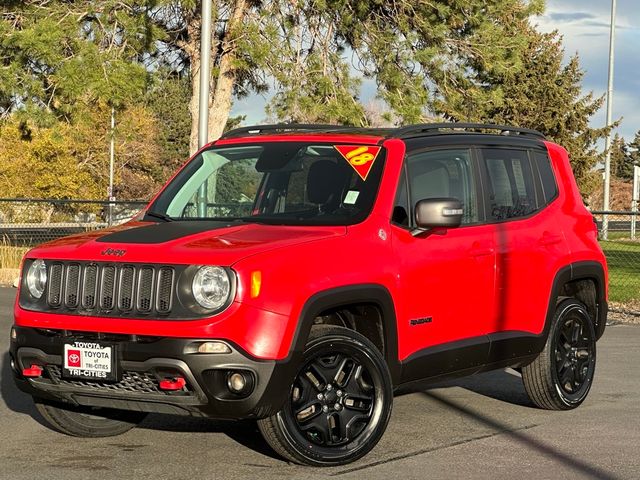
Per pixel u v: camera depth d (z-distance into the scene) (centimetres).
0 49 2230
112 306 585
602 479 586
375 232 640
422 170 695
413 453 644
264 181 690
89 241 619
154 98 2475
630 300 1692
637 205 3841
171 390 572
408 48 2370
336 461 606
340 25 2394
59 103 2247
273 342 568
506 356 736
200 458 628
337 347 605
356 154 682
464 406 807
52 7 2253
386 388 625
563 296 827
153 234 620
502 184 759
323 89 2244
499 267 729
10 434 692
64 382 602
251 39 2222
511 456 639
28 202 2184
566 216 813
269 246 588
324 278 594
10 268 1997
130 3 2244
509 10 2500
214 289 564
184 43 2380
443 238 686
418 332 662
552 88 3753
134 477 582
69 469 599
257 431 708
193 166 735
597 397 855
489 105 2534
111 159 5788
